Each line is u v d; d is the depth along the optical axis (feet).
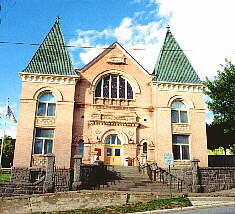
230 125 68.74
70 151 71.92
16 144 69.87
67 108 75.31
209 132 100.63
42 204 41.45
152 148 77.51
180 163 76.07
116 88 83.25
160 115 79.10
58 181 51.29
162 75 84.38
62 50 83.10
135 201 44.73
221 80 69.36
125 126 77.97
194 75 85.51
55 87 76.48
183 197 45.37
